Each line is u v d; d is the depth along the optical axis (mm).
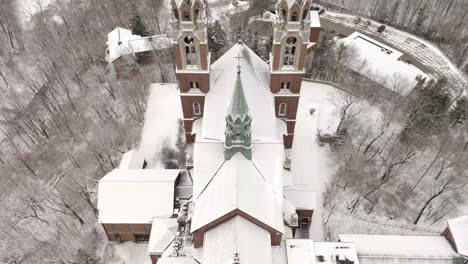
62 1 144500
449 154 90812
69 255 75812
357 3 145750
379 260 66750
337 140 94688
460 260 66625
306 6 67312
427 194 87125
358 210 83688
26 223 82312
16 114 106250
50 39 126312
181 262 65312
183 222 71875
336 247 67062
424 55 127938
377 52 118188
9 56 120312
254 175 63781
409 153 86250
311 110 102250
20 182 91188
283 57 75875
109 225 74125
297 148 95062
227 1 145125
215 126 74062
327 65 112250
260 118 73938
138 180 74938
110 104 107938
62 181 90250
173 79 113500
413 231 80875
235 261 51156
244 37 119938
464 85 115625
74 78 113938
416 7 140750
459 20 137750
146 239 78750
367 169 90875
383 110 104250
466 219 69125
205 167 67000
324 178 88812
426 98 93625
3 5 139375
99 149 96188
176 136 97438
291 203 75188
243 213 57219
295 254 65250
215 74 84438
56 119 104062
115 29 124188
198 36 71438
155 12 135625
